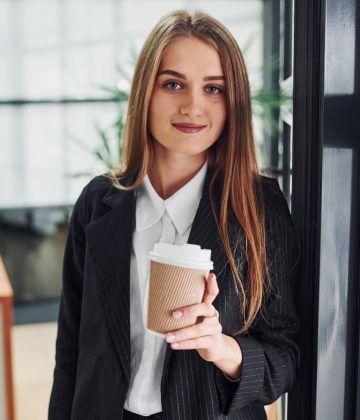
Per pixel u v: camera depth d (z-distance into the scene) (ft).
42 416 8.37
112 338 3.54
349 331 3.45
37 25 11.06
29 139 11.34
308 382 3.59
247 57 10.23
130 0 11.24
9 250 11.78
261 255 3.47
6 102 11.14
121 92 9.64
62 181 11.59
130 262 3.66
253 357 3.34
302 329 3.60
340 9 3.20
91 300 3.73
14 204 11.59
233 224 3.51
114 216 3.74
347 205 3.34
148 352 3.51
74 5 11.11
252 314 3.52
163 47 3.37
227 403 3.43
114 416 3.51
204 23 3.38
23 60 11.10
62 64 11.23
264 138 7.55
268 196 3.63
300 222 3.53
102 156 9.28
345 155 3.32
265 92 7.09
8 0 10.89
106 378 3.59
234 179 3.53
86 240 3.78
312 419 3.55
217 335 2.98
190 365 3.40
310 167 3.38
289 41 4.40
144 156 3.67
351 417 3.51
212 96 3.44
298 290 3.67
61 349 4.18
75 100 11.24
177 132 3.42
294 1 3.40
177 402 3.40
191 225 3.58
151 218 3.66
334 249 3.36
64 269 4.18
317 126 3.32
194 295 2.85
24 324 11.70
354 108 3.30
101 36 11.25
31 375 9.61
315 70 3.29
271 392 3.45
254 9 10.96
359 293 3.42
